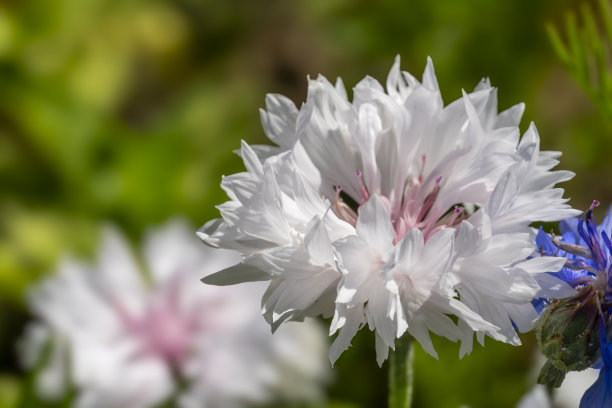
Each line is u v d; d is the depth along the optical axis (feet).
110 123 1.41
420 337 0.82
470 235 0.81
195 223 1.29
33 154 1.34
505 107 1.42
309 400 1.08
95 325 1.08
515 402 1.14
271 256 0.82
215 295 1.09
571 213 0.82
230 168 1.38
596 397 0.81
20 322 1.22
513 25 1.43
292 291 0.82
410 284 0.82
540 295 0.82
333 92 0.86
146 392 1.06
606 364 0.81
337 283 0.82
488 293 0.81
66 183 1.33
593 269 0.83
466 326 0.81
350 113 0.86
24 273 1.23
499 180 0.83
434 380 1.15
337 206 0.85
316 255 0.81
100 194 1.31
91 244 1.26
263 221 0.82
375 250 0.81
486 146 0.83
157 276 1.10
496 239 0.81
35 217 1.28
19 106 1.36
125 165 1.32
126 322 1.08
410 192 0.86
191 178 1.34
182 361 1.08
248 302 1.08
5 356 1.21
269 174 0.82
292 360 1.08
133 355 1.07
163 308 1.09
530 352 1.15
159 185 1.31
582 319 0.82
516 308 0.82
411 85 0.86
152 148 1.33
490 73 1.43
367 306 0.82
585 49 0.94
